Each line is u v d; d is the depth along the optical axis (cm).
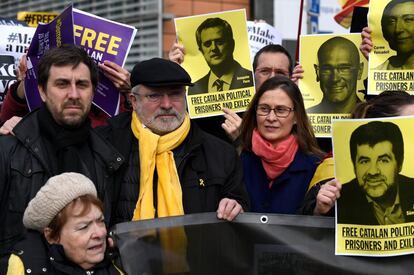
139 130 342
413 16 398
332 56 440
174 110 340
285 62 463
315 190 338
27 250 275
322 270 287
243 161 384
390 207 279
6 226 305
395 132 279
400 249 278
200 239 294
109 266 287
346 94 438
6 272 272
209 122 444
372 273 281
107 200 323
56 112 315
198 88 427
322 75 441
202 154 344
